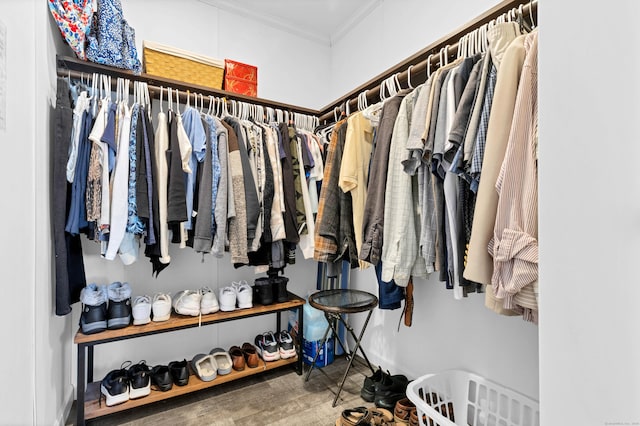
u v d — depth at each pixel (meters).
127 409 1.60
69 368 1.61
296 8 2.26
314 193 1.99
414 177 1.22
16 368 0.91
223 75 1.95
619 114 0.34
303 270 2.50
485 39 1.10
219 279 2.13
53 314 1.31
